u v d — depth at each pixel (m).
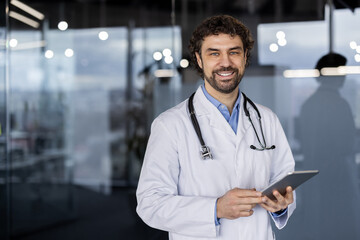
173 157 1.29
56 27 3.50
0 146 3.31
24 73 3.39
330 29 2.68
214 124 1.32
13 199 3.40
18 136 3.39
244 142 1.32
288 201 1.18
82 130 3.64
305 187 2.71
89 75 3.64
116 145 3.72
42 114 3.47
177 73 2.94
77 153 3.63
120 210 3.71
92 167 3.68
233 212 1.12
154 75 3.63
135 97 3.68
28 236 3.43
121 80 3.68
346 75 2.67
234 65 1.26
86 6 3.60
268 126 1.42
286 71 2.71
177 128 1.31
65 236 3.56
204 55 1.29
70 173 3.61
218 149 1.29
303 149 2.70
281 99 2.72
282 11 2.72
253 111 1.40
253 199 1.10
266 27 2.74
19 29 3.36
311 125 2.69
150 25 3.63
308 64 2.70
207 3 2.86
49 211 3.50
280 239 2.73
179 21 2.93
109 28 3.64
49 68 3.47
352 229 2.67
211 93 1.35
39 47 3.43
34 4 3.41
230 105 1.36
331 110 2.67
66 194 3.58
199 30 1.31
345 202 2.66
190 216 1.17
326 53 2.68
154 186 1.25
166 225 1.22
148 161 1.29
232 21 1.28
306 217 2.70
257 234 1.27
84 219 3.64
